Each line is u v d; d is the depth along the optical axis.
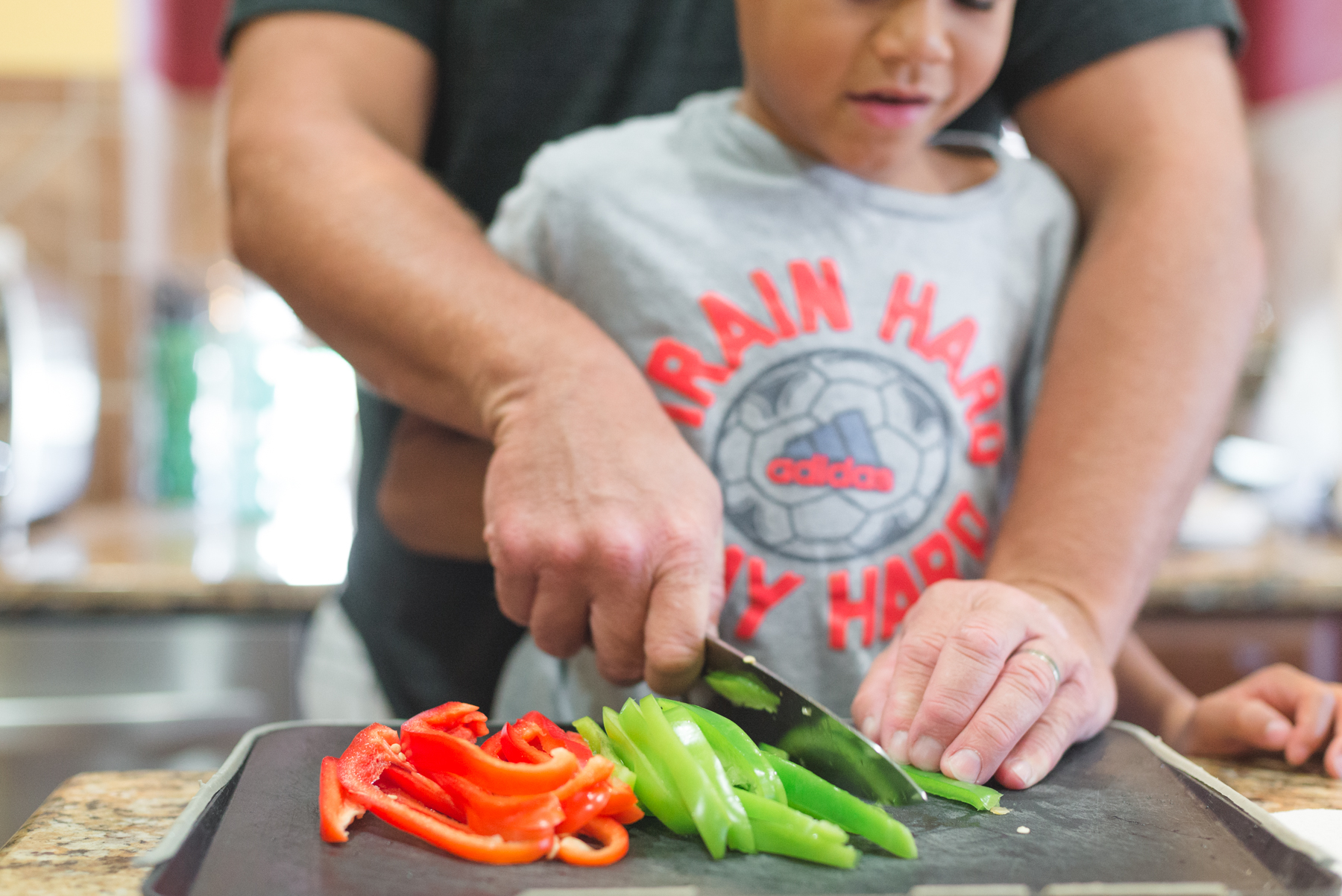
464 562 0.91
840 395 0.80
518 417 0.65
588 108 0.96
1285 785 0.67
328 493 2.10
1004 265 0.87
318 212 0.73
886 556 0.80
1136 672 0.87
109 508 2.13
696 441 0.80
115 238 2.11
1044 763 0.59
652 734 0.55
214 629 1.48
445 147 1.02
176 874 0.45
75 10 2.06
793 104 0.77
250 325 2.13
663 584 0.62
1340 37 2.05
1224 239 0.80
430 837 0.50
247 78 0.87
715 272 0.83
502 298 0.69
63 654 1.45
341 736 0.65
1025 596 0.66
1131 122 0.85
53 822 0.57
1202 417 0.76
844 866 0.49
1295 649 1.63
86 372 1.91
